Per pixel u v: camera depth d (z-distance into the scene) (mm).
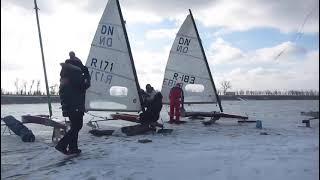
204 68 16859
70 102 7090
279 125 13164
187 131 11352
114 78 12320
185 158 6672
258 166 5773
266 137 9594
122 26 12273
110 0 12383
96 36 12570
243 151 7242
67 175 5645
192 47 16938
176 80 17094
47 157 7090
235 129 11883
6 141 9180
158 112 11062
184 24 16984
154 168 5918
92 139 9531
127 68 12188
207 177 5250
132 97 12117
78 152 7293
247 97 67688
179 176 5375
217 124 13719
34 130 11586
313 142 8359
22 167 6262
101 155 7184
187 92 17047
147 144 8523
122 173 5668
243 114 20578
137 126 10523
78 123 7211
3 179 5500
